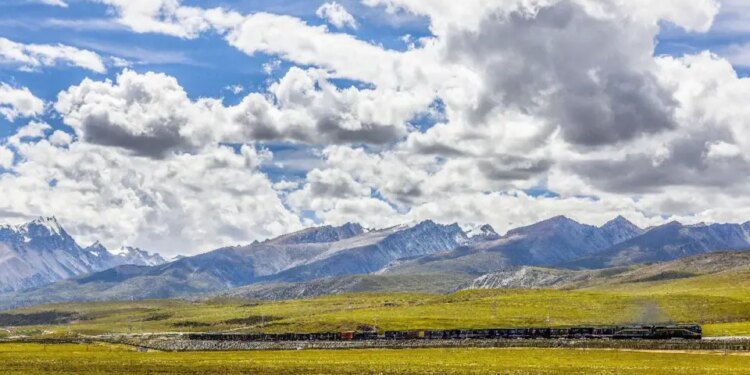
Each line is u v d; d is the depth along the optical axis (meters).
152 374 173.00
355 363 190.50
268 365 189.00
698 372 153.00
